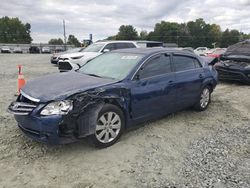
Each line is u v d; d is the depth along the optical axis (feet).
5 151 14.26
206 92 22.52
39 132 13.57
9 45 238.27
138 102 16.46
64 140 13.64
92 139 14.46
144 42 50.88
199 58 22.20
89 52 44.98
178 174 12.55
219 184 11.80
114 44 46.26
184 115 21.36
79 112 13.74
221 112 22.53
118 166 13.15
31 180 11.81
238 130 18.43
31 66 60.64
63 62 43.91
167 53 19.12
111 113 15.08
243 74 34.53
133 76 16.44
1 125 17.87
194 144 15.90
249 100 26.99
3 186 11.34
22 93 14.79
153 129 18.03
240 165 13.50
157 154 14.47
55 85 15.07
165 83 18.06
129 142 15.87
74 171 12.59
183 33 377.91
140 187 11.51
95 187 11.43
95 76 17.08
